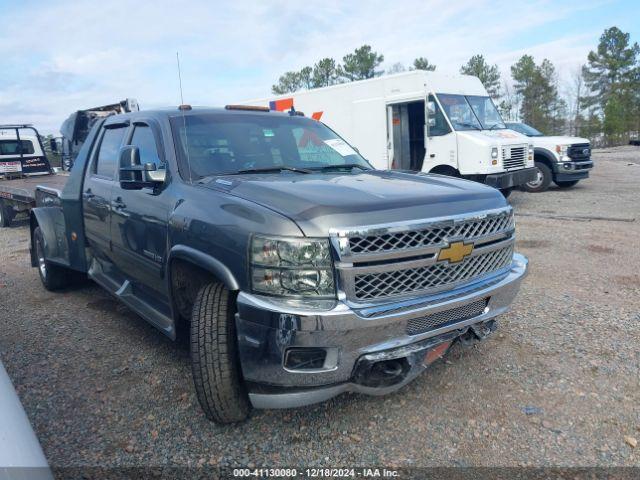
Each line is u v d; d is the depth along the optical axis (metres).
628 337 4.38
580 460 2.88
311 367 2.81
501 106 59.94
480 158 11.20
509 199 13.22
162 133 4.07
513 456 2.93
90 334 4.89
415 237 2.91
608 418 3.25
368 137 13.09
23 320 5.36
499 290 3.33
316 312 2.67
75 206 5.32
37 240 6.43
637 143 46.56
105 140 5.13
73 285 6.45
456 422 3.25
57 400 3.66
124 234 4.32
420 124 13.01
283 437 3.16
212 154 3.98
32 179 12.39
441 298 3.02
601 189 14.52
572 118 64.94
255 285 2.81
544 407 3.39
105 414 3.46
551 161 14.03
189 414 3.43
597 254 7.20
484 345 4.29
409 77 12.09
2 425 1.70
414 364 3.07
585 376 3.76
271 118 4.69
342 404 3.49
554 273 6.34
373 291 2.82
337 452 3.01
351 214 2.81
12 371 4.15
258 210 2.93
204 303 3.10
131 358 4.32
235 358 3.05
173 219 3.50
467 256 3.13
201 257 3.14
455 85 12.41
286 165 4.20
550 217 10.21
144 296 4.41
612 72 62.78
